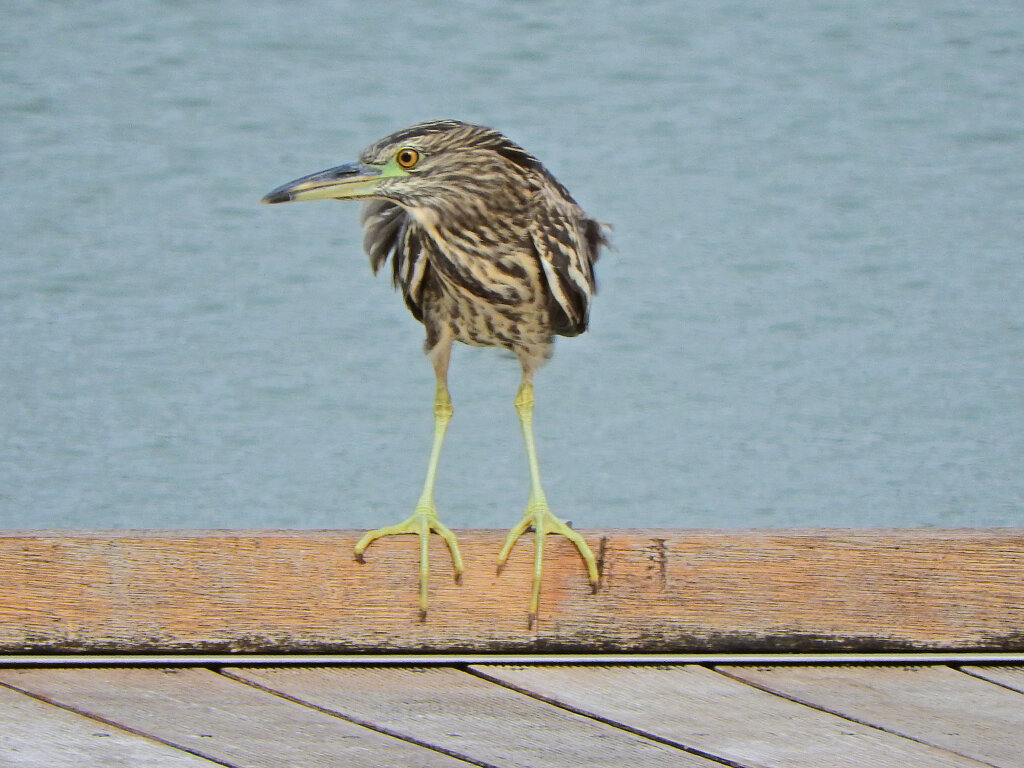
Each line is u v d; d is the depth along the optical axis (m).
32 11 24.38
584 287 7.77
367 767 5.75
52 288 16.03
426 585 6.80
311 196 7.45
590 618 6.89
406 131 7.48
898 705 6.49
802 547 6.91
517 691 6.61
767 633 6.94
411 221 7.77
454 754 5.90
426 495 6.98
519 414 7.71
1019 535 6.95
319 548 6.79
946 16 25.42
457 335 7.91
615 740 6.07
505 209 7.44
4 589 6.64
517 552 6.86
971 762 5.88
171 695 6.45
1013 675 6.87
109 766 5.68
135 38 23.36
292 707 6.37
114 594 6.71
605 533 6.96
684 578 6.90
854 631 6.94
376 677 6.74
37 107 20.86
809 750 5.99
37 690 6.45
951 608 6.95
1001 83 22.58
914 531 7.07
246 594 6.77
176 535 6.75
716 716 6.35
